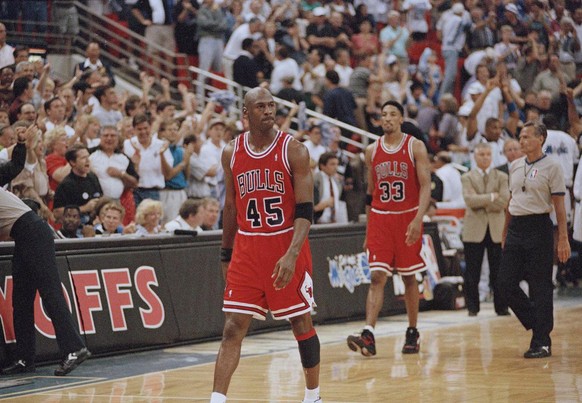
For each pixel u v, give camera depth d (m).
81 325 11.48
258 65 21.92
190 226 13.76
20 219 10.45
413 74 24.95
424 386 9.61
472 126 20.95
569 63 27.03
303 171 7.92
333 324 14.96
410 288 11.92
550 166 11.52
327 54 23.61
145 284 12.31
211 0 22.09
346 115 21.08
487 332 13.78
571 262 20.44
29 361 10.70
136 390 9.55
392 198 12.00
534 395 9.05
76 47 21.22
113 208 13.08
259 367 10.88
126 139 15.84
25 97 14.94
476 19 26.17
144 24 22.02
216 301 13.26
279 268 7.74
